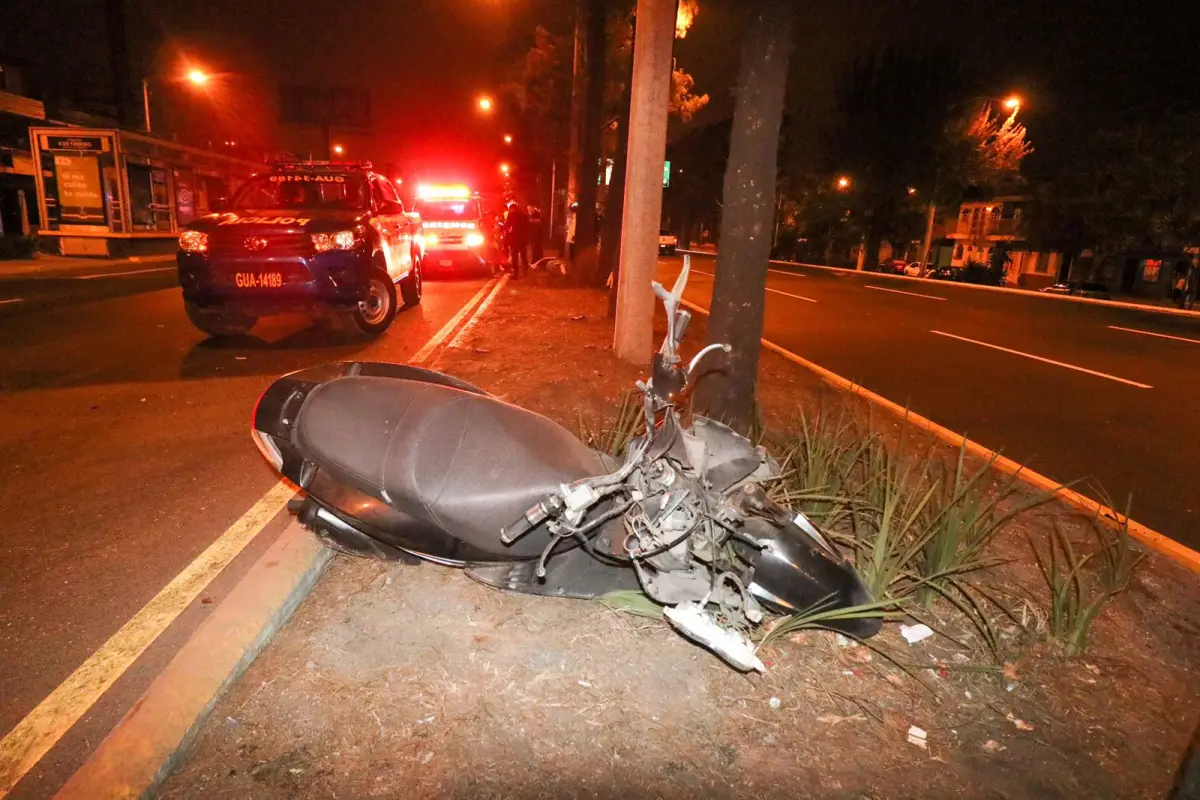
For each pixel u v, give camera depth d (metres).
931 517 3.87
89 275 18.55
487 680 2.91
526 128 31.72
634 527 2.89
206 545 3.97
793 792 2.51
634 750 2.62
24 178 27.47
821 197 54.28
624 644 3.18
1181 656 3.38
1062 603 3.38
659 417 3.80
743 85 4.78
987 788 2.59
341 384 3.68
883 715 2.89
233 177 32.00
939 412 7.83
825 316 16.42
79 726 2.68
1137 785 2.64
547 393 6.77
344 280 8.57
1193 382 9.96
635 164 8.11
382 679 2.88
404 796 2.38
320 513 3.57
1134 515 5.11
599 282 17.44
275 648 3.04
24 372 7.58
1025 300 22.41
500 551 3.16
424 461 3.21
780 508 3.22
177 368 7.85
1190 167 29.34
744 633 3.02
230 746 2.53
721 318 5.04
